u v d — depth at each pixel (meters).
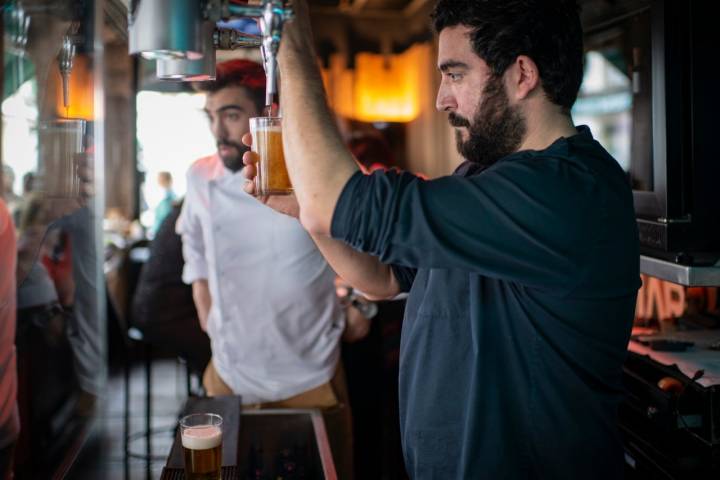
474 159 1.43
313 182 1.23
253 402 2.57
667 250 1.86
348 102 9.08
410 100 9.17
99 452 4.27
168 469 1.79
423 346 1.48
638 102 2.00
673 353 2.05
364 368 3.40
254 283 2.52
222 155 2.51
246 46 1.37
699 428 1.82
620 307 1.33
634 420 2.03
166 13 1.17
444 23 1.39
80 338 4.12
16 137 2.03
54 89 1.97
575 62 1.36
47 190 2.09
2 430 2.08
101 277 4.41
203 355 3.58
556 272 1.24
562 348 1.33
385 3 8.51
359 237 1.23
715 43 1.82
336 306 2.64
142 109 8.19
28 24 1.89
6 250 1.99
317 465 2.07
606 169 1.31
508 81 1.35
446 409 1.45
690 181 1.85
